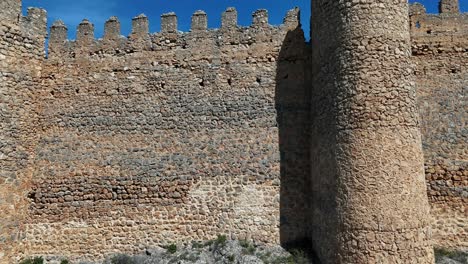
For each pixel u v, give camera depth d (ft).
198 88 52.26
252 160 49.60
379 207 38.17
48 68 54.19
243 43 52.54
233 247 46.50
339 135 40.68
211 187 49.57
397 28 41.42
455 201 46.44
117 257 48.98
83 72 53.93
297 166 48.85
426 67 49.96
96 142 52.01
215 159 50.16
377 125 39.42
